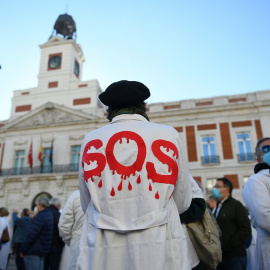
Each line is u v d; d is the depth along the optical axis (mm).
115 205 1524
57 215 5387
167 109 23797
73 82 26922
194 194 2354
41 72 28281
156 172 1569
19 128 25391
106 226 1481
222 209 4281
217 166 21156
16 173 24266
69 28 32344
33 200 23031
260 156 3143
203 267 2381
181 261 1452
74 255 3762
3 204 23281
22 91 28141
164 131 1737
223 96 23000
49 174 22938
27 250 4777
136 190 1536
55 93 26938
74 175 22641
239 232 3980
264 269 2582
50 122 25031
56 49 28984
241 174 20656
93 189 1598
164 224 1482
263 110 21609
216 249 2270
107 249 1439
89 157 1691
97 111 25141
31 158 23750
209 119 22422
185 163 1759
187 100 23594
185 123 22750
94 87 26234
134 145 1641
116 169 1592
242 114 21984
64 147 24203
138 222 1452
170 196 1589
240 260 3955
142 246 1397
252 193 2625
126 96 1876
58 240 5227
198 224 2389
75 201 3967
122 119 1821
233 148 21359
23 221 7844
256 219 2547
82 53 30781
